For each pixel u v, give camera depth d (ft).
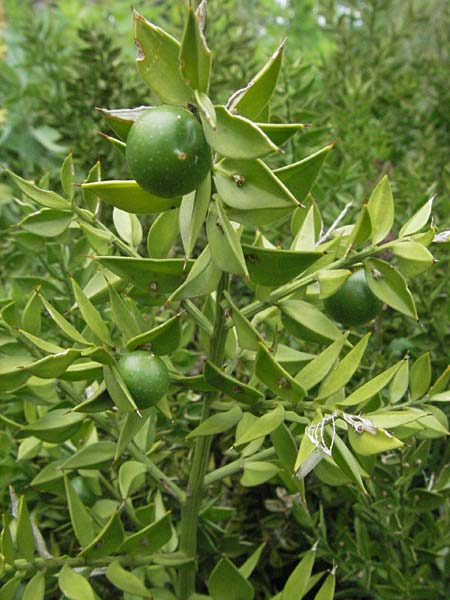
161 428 0.64
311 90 0.95
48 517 0.64
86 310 0.41
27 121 1.17
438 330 0.66
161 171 0.32
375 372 0.65
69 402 0.51
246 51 1.07
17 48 1.32
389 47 1.10
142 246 0.84
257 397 0.41
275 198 0.34
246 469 0.48
